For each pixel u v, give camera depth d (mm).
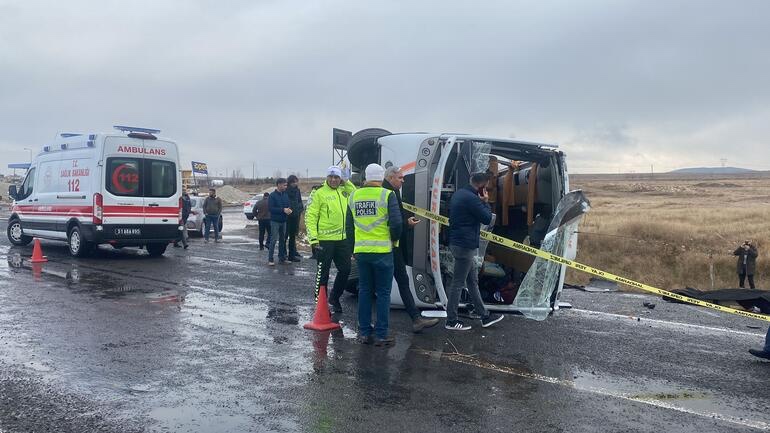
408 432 4309
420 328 7148
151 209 13656
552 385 5414
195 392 5027
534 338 7078
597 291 11102
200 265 12875
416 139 7977
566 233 7734
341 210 8109
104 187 13031
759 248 18578
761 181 106938
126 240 13383
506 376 5637
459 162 7902
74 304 8391
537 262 7699
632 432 4426
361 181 9367
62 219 14039
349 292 9727
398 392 5125
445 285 7902
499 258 8797
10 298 8742
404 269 7188
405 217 7844
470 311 7953
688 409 4926
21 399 4805
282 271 12109
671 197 59219
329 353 6234
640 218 27438
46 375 5375
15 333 6770
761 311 9828
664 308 9406
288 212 13125
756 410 4949
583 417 4684
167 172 13961
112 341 6508
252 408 4703
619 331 7574
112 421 4414
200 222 21547
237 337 6773
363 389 5176
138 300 8766
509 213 8906
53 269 11844
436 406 4824
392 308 8484
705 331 7754
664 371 5926
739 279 15219
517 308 7777
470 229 7164
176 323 7375
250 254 15281
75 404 4723
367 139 8953
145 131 13867
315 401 4871
